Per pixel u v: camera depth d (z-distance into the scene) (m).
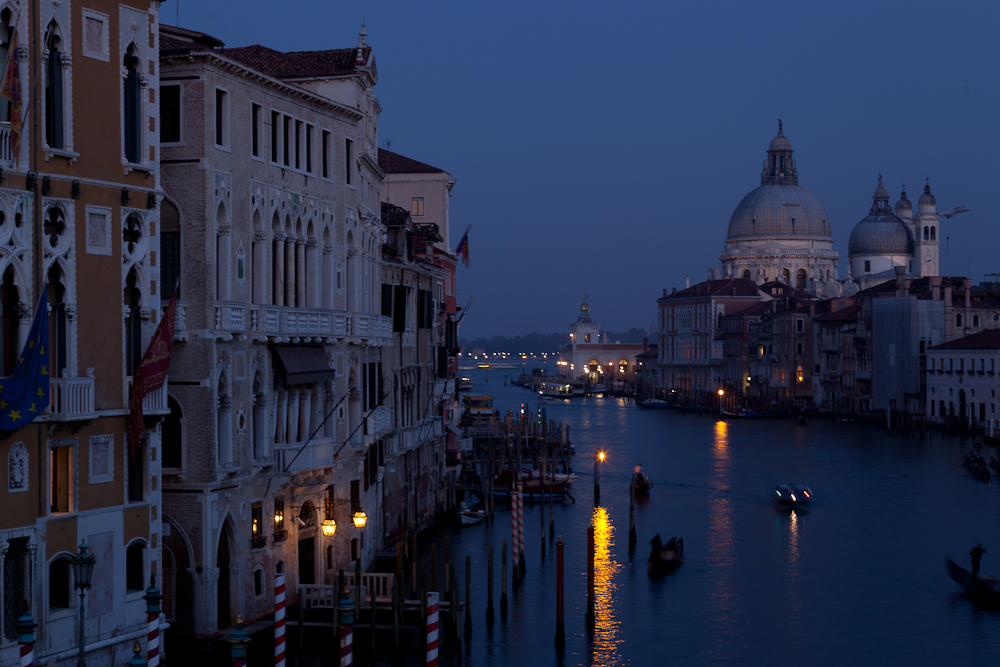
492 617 43.25
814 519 67.69
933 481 85.38
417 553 54.44
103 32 28.52
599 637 41.31
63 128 27.48
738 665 38.56
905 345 144.62
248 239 35.72
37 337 26.14
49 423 26.95
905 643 41.28
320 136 40.59
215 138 33.81
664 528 64.38
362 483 44.56
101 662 28.38
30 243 26.42
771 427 145.62
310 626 36.66
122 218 29.19
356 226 43.62
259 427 36.69
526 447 103.94
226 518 34.62
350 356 43.09
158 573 30.59
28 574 26.52
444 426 68.88
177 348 33.47
